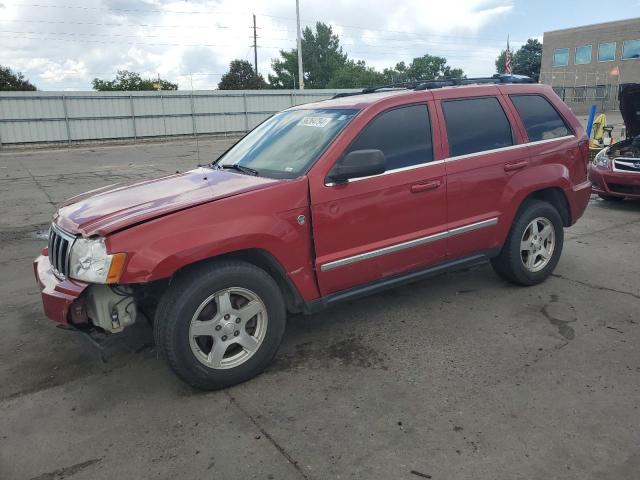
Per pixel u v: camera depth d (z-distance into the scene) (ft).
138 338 13.61
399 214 12.84
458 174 13.75
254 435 9.54
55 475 8.68
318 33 258.37
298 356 12.44
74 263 10.16
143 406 10.59
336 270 12.07
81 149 85.46
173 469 8.73
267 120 15.83
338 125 12.64
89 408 10.59
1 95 87.97
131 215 10.36
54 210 32.24
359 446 9.13
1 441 9.61
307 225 11.55
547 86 16.92
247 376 11.24
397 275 13.28
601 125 44.37
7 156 74.64
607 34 163.63
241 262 10.98
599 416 9.72
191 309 10.29
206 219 10.41
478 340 12.95
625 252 19.90
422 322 14.07
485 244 14.78
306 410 10.25
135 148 85.56
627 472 8.29
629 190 27.12
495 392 10.63
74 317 10.44
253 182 11.75
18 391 11.30
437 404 10.28
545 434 9.25
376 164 11.37
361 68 263.70
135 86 190.29
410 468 8.54
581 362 11.71
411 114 13.34
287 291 12.13
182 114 104.73
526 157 15.21
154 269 9.80
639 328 13.35
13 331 14.35
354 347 12.80
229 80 203.00
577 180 16.84
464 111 14.33
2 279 18.97
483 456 8.75
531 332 13.29
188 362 10.43
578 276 17.29
